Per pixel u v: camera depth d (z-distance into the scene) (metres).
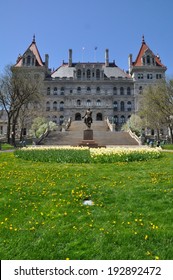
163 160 17.47
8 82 48.12
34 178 11.12
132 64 108.12
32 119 68.94
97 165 15.20
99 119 96.81
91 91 99.00
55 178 11.10
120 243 5.15
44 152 20.12
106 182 10.26
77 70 100.31
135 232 5.52
